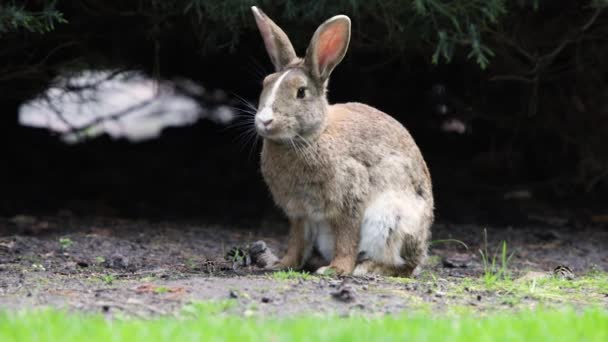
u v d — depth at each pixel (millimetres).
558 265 11867
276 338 5914
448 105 16938
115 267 10359
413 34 12289
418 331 6172
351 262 9320
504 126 17047
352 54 14664
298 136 8891
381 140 9562
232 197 16891
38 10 12172
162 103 18844
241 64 15836
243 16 11383
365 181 9289
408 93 16922
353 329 6207
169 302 7590
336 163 9094
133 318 7031
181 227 14039
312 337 5941
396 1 11484
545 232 14336
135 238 12703
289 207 9383
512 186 17688
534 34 13664
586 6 12344
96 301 7613
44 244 11609
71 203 15922
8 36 12398
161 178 17609
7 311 7023
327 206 9195
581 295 8641
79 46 13906
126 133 18859
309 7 11547
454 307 7762
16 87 14711
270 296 7836
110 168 17734
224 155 18344
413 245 9609
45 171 17406
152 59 15406
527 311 7359
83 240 12070
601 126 16203
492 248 13180
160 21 13125
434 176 17828
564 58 14938
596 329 6375
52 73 14180
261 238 13258
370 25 12750
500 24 12812
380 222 9328
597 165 16578
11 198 15961
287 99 8758
